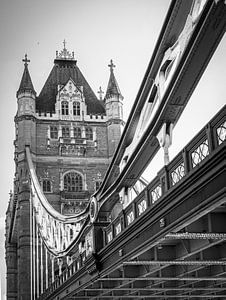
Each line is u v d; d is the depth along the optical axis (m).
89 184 98.81
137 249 22.62
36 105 103.38
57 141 100.44
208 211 16.64
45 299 55.62
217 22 18.41
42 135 100.38
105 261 28.83
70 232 62.75
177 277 27.06
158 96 23.62
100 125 103.38
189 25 20.98
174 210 18.86
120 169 29.80
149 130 23.61
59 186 97.38
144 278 27.52
